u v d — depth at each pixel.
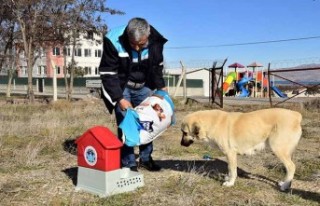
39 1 23.34
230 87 38.16
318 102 17.88
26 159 7.47
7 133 10.42
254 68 41.47
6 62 30.80
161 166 7.22
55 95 22.80
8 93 32.28
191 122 6.25
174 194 5.62
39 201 5.38
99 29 25.75
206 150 8.53
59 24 24.45
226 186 6.00
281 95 35.50
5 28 27.17
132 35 5.66
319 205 5.27
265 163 7.32
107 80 5.90
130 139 5.67
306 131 10.96
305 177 6.49
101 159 5.49
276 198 5.52
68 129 11.27
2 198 5.45
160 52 6.24
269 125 5.86
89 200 5.37
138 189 5.80
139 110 5.84
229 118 6.09
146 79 6.34
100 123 12.42
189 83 45.56
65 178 6.39
